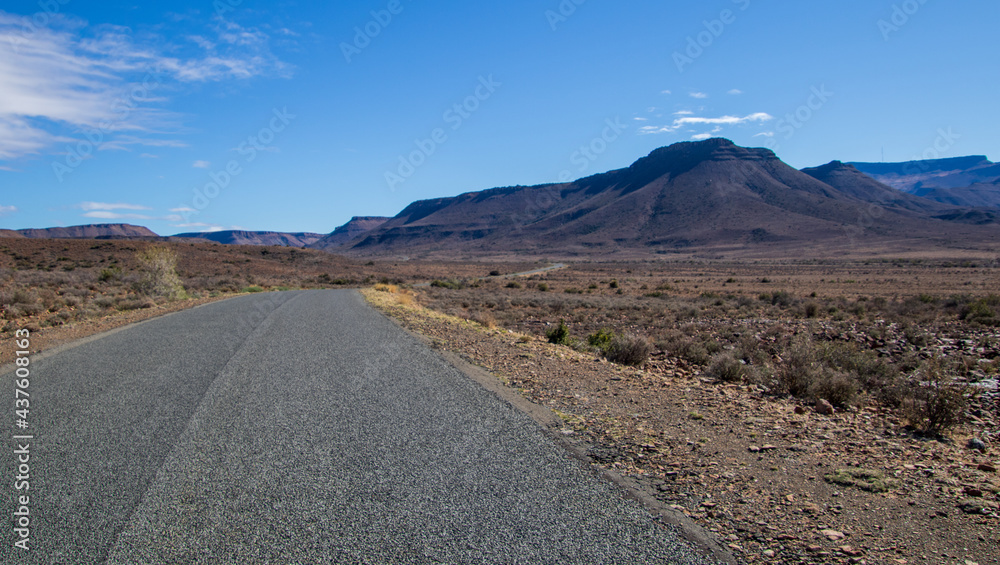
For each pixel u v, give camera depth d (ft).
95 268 158.10
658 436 16.21
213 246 265.34
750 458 14.48
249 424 16.99
